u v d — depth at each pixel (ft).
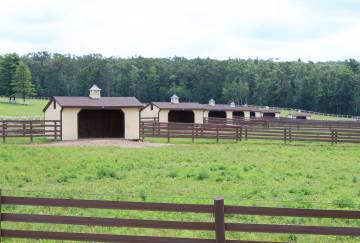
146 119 165.17
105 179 60.03
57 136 120.88
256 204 44.73
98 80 472.03
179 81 469.98
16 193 48.91
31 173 63.93
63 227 36.88
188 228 27.32
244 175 63.67
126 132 124.36
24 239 32.91
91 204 27.81
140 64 512.63
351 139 129.39
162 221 27.53
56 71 505.25
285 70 496.23
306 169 71.92
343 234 26.50
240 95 453.17
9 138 123.03
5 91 362.33
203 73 469.57
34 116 228.63
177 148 104.32
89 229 36.35
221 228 26.40
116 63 522.47
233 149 103.65
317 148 109.29
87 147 101.30
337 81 434.30
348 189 54.75
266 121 182.09
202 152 95.40
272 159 84.94
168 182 58.18
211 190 52.85
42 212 41.39
